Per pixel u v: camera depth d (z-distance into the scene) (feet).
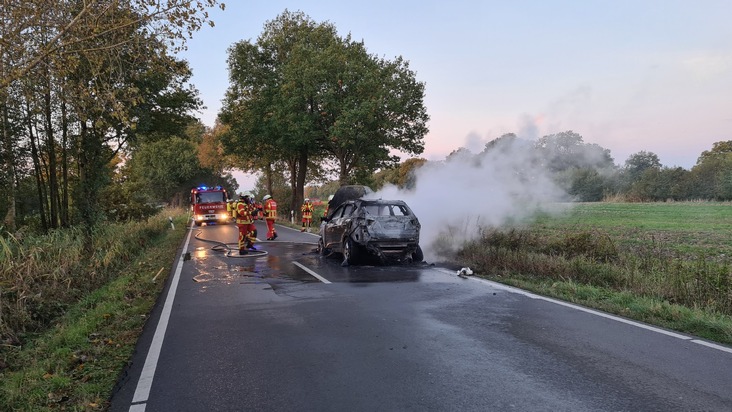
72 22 25.62
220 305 24.47
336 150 103.91
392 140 99.14
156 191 210.18
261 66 117.91
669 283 25.38
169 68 30.94
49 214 61.26
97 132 64.13
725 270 24.30
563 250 37.60
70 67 28.35
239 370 14.93
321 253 45.88
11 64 26.86
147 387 13.78
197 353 16.71
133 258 46.37
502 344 17.06
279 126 101.09
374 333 18.69
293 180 127.54
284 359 15.84
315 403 12.37
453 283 29.48
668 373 14.03
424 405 12.10
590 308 22.67
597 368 14.53
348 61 95.66
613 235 51.47
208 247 55.42
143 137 83.97
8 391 13.87
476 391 12.94
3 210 59.67
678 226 61.62
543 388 13.07
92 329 20.24
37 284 27.78
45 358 17.15
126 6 27.04
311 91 94.12
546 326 19.40
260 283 30.60
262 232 78.59
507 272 32.12
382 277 32.01
